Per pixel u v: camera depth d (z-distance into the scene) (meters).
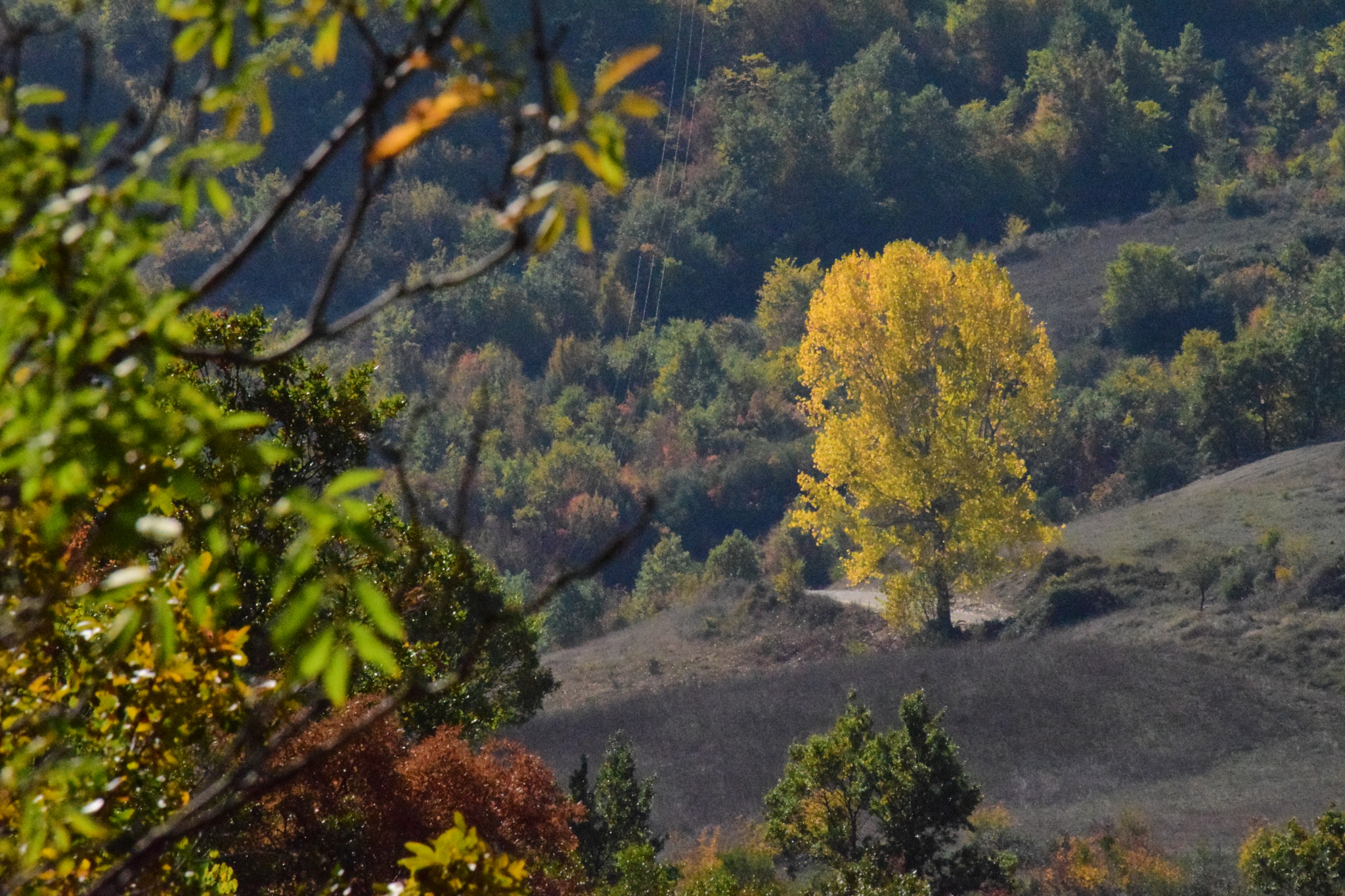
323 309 6.43
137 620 8.19
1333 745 91.56
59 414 6.20
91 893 6.93
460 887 9.70
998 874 62.38
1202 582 127.44
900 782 61.72
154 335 6.37
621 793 67.81
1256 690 101.56
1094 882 69.88
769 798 65.88
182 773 12.29
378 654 6.11
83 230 6.28
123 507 6.51
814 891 60.88
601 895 52.84
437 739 37.66
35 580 8.73
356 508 6.14
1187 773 89.50
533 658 59.72
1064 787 88.00
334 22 6.26
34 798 8.92
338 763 29.95
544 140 5.83
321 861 29.27
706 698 114.12
